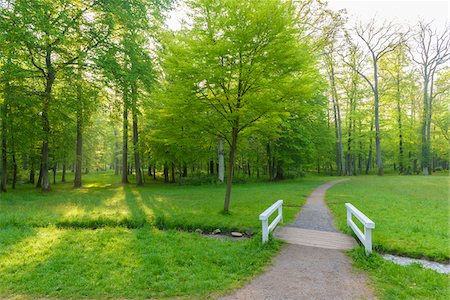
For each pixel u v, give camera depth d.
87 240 6.28
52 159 21.55
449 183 17.92
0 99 14.07
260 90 8.63
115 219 8.12
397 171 39.53
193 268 4.75
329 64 28.77
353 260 5.25
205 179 20.75
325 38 20.62
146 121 21.47
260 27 7.67
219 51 7.57
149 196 13.55
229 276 4.48
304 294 3.90
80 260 5.07
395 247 5.70
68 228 7.51
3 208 9.80
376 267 4.84
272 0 7.47
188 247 5.87
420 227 6.93
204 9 8.45
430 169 31.78
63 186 21.25
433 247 5.62
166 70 8.74
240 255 5.42
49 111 14.83
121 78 14.42
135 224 7.95
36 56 13.91
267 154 23.56
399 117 30.48
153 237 6.63
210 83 8.16
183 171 29.95
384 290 4.01
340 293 3.93
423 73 29.28
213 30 8.38
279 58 7.92
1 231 6.93
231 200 11.94
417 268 4.74
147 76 14.92
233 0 7.63
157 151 21.28
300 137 20.86
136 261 5.04
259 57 8.02
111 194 14.61
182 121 9.23
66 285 4.12
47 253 5.42
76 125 19.09
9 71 12.15
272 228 6.84
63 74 14.18
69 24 12.00
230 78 8.16
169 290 3.98
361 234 5.95
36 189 18.56
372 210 9.25
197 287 4.07
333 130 31.92
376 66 27.92
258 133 12.15
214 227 7.66
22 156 20.33
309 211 9.78
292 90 8.09
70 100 14.58
